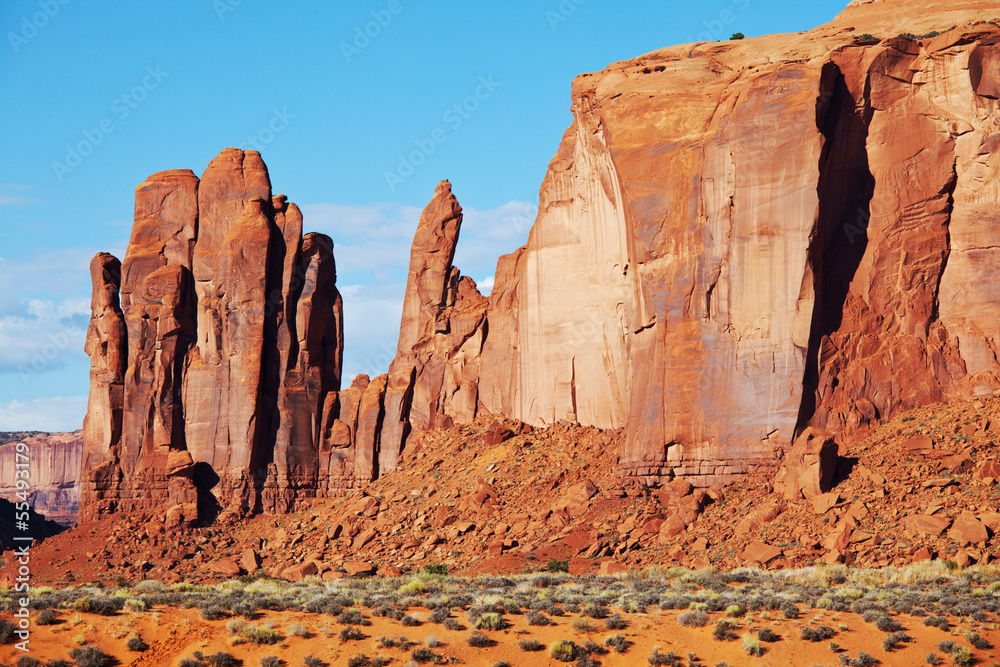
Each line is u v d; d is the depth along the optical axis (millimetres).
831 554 55906
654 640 40125
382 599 44781
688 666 38406
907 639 39938
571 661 38688
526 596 46438
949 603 43000
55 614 39188
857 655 38938
